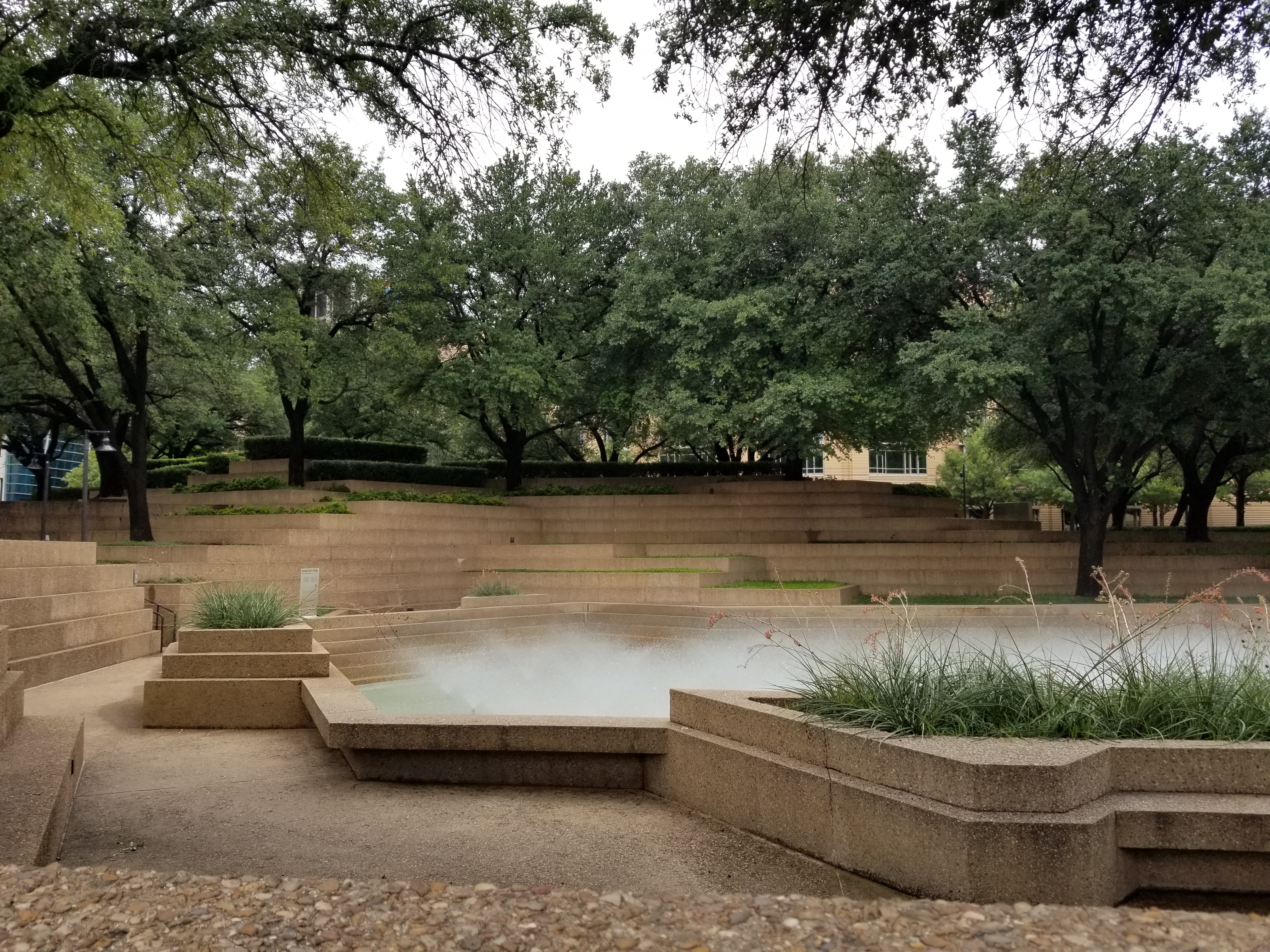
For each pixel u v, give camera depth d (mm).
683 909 3623
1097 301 18922
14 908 3504
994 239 20312
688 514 28797
